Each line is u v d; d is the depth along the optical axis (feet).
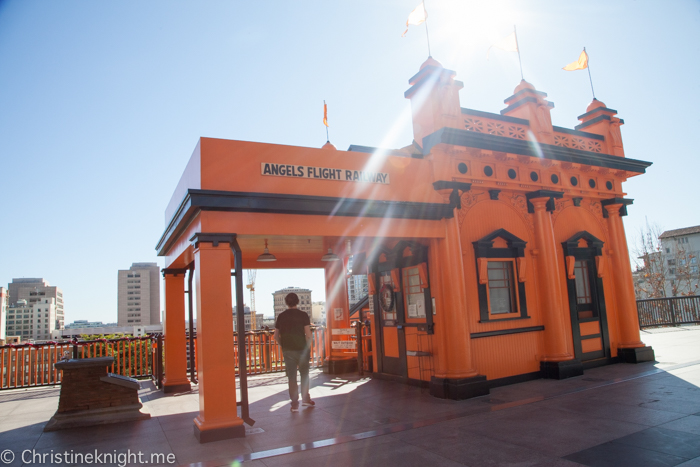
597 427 19.51
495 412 22.94
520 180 32.09
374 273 35.22
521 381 30.19
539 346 31.58
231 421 20.06
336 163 25.22
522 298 31.24
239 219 21.65
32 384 35.99
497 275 30.99
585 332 34.09
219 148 22.11
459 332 27.04
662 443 17.01
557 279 31.99
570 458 16.10
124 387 24.39
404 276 31.99
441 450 17.62
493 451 17.24
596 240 35.60
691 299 62.64
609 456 16.07
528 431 19.52
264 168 23.02
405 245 30.83
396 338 32.78
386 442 18.88
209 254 20.68
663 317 60.39
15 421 24.80
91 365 23.88
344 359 38.37
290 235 23.00
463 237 29.45
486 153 29.89
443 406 24.67
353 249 36.24
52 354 36.96
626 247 37.27
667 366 32.53
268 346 40.81
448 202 28.45
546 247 32.17
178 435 20.89
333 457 17.29
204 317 20.17
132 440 20.39
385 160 26.96
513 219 32.09
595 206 37.06
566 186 34.30
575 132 35.81
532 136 32.86
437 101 28.99
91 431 22.24
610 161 35.83
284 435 20.36
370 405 25.66
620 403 23.27
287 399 28.32
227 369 20.27
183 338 33.32
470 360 27.17
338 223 24.39
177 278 34.12
